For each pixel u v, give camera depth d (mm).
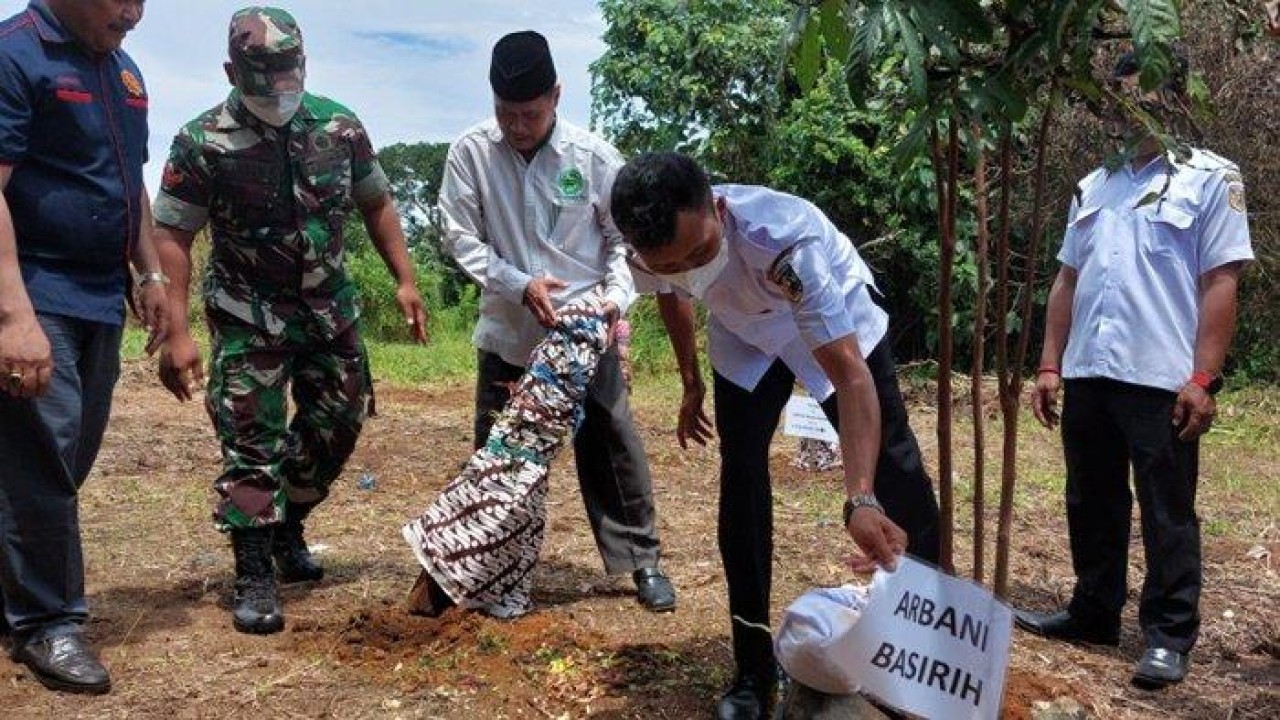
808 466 7480
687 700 3908
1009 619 3062
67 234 3904
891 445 3562
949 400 3273
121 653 4246
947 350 3252
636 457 4797
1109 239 4406
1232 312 4227
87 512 6184
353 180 4746
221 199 4398
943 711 3008
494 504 4410
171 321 4414
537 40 4391
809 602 3139
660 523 6156
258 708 3826
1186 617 4289
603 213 4715
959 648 3016
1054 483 7395
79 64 3893
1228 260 4199
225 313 4500
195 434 8469
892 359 3627
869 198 11570
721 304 3432
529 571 4535
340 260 4648
